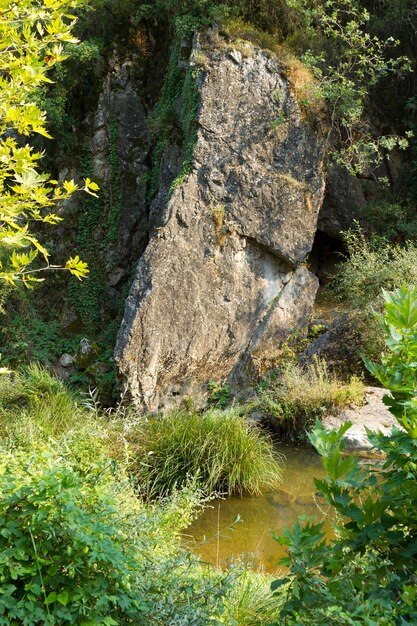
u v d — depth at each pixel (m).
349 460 2.56
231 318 10.88
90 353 11.87
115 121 13.52
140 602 2.80
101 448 4.68
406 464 2.42
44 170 13.58
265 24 12.00
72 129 13.69
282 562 2.52
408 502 2.41
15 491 2.79
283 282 11.32
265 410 10.16
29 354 12.33
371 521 2.48
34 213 2.85
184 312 10.54
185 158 10.99
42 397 8.44
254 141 11.06
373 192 13.40
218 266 10.81
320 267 13.66
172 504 4.48
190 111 11.10
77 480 3.02
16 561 2.70
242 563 3.73
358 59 13.11
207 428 7.66
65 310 13.16
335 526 2.57
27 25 2.73
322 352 11.12
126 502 3.87
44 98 13.05
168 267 10.48
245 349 10.99
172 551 3.90
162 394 10.45
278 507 6.95
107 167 13.54
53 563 2.71
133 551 2.99
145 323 10.27
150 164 13.47
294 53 11.91
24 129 2.74
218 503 7.05
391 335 2.57
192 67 11.05
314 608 2.36
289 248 11.16
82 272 2.91
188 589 3.03
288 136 11.24
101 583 2.71
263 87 11.16
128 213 13.34
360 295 11.39
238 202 10.91
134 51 13.81
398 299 2.63
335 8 13.07
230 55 11.07
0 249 11.96
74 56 13.05
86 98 13.77
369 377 10.76
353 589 2.37
